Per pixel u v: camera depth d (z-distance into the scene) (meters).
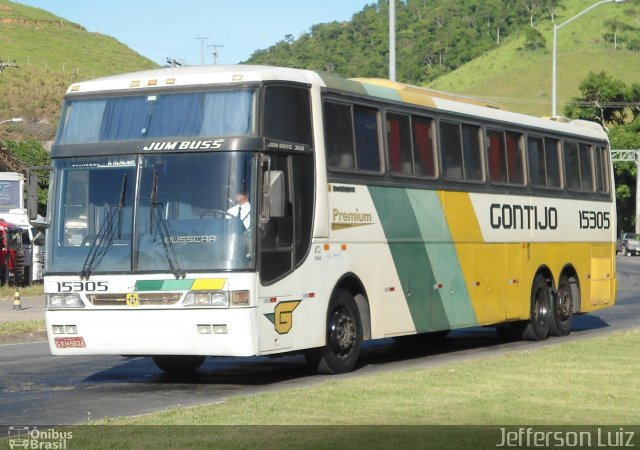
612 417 10.95
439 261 18.47
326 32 196.88
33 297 37.91
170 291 14.03
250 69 14.74
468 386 13.14
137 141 14.55
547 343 21.56
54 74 125.94
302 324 14.97
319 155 15.46
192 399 13.55
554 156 22.94
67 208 14.71
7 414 12.29
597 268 24.55
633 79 196.50
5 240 43.53
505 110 21.55
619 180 99.81
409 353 20.00
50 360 18.72
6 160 65.94
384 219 17.02
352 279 16.25
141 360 18.61
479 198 19.83
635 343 18.44
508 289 20.67
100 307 14.34
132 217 14.34
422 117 18.38
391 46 30.11
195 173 14.27
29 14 193.25
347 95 16.31
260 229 14.17
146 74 15.06
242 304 13.91
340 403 11.85
